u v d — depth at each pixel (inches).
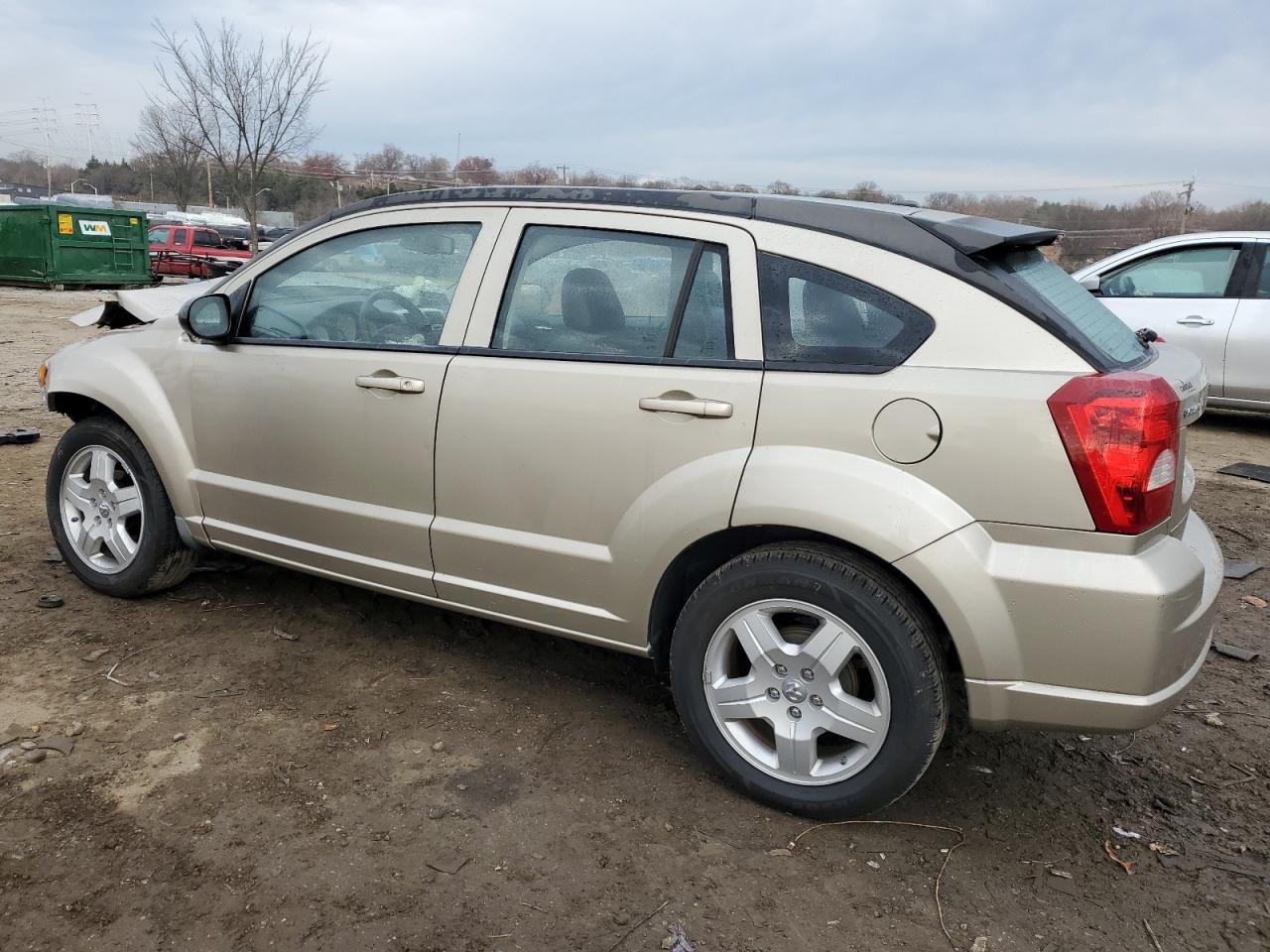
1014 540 94.9
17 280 895.1
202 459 148.5
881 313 101.8
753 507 103.3
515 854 101.1
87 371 156.9
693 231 112.7
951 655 104.8
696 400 107.7
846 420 100.3
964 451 95.3
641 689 139.3
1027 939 92.2
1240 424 362.3
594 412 113.8
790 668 105.7
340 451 133.2
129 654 141.7
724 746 111.6
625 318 115.1
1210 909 97.1
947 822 110.4
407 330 131.0
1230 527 228.8
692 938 90.4
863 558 101.5
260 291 144.5
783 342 105.6
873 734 102.1
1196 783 120.3
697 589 110.4
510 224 124.3
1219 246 328.8
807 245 106.6
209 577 171.5
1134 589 91.0
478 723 127.3
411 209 133.0
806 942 90.7
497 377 120.4
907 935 92.1
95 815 103.8
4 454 256.5
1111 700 93.9
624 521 113.4
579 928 91.0
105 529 159.3
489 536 123.0
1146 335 133.0
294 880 95.4
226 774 112.5
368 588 138.4
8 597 159.6
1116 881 101.3
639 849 103.0
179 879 94.8
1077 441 91.4
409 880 96.3
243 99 963.3
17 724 120.9
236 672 137.6
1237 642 163.9
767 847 104.3
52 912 89.6
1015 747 128.0
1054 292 105.4
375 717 127.4
